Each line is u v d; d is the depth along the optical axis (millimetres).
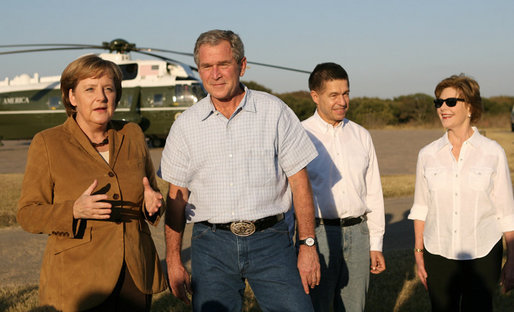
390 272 4934
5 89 19781
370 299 4258
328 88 3078
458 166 2830
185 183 2486
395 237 6582
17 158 16844
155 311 4027
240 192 2328
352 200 3082
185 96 18203
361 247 3135
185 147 2416
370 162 3246
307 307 2375
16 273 5199
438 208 2861
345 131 3209
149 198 2166
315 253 2420
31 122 19688
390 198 9469
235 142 2338
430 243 2898
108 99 2293
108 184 2248
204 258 2408
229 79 2281
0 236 6723
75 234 2121
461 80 2820
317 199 3109
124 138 2400
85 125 2342
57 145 2238
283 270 2359
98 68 2262
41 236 6746
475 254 2771
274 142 2367
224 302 2400
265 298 2396
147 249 2355
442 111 2859
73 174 2217
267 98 2416
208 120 2369
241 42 2326
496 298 4207
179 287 2500
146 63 18703
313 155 2467
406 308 4090
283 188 2467
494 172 2793
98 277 2146
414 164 14578
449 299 2869
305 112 37688
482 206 2773
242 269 2379
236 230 2330
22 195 2188
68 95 2342
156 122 18484
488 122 37719
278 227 2406
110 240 2195
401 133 28875
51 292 2164
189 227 7086
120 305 2219
